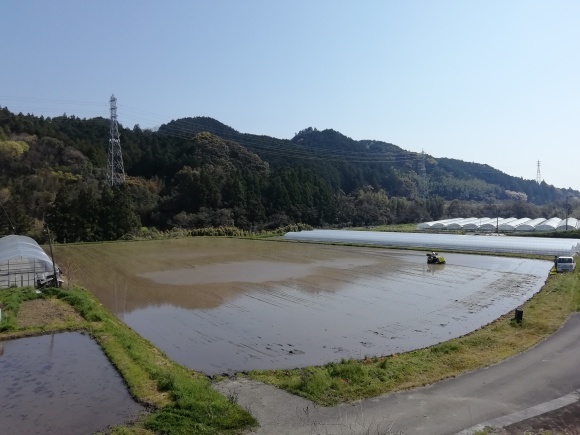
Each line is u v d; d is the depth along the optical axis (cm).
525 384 1367
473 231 8438
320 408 1217
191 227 8250
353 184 13388
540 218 11850
